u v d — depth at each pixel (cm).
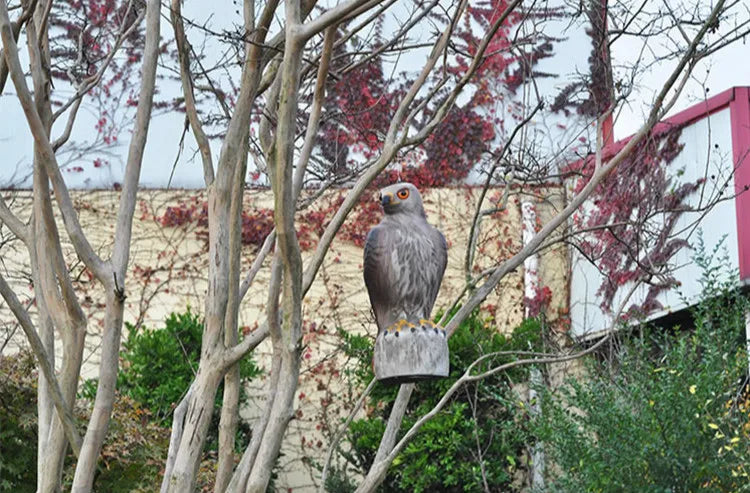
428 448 1356
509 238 1675
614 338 1366
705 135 1398
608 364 1266
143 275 1647
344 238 1667
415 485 1345
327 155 1502
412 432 834
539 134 1684
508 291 1656
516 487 1433
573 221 1616
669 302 1420
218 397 1433
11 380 1181
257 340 709
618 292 1516
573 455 1170
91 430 666
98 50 1518
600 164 845
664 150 1450
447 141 1694
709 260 1240
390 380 712
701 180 1389
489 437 1373
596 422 1162
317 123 746
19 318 657
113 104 1695
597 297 1550
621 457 1118
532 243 809
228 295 724
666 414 1112
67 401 680
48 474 686
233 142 724
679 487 1102
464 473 1350
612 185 1522
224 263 719
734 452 1081
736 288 1215
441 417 1353
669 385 1125
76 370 688
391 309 713
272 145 646
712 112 1390
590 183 831
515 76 1702
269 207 1672
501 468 1362
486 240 1622
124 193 692
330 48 712
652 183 1448
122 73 1694
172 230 1670
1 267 1608
